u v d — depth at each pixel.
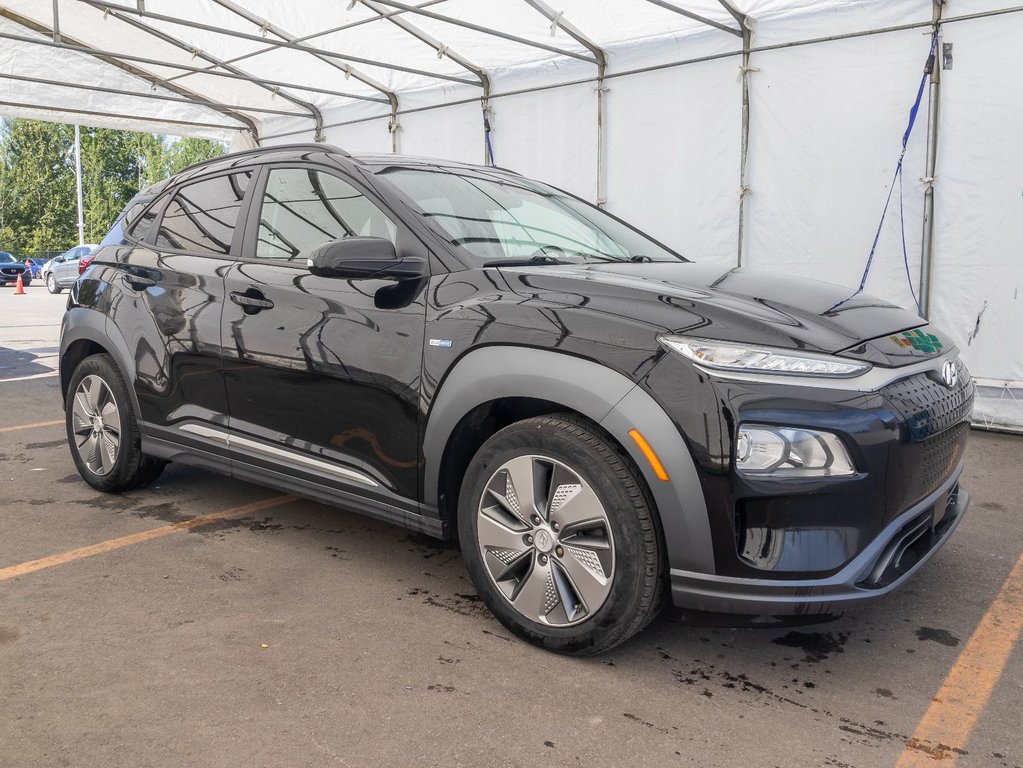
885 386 2.26
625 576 2.29
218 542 3.40
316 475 3.03
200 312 3.38
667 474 2.19
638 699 2.26
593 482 2.31
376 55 8.56
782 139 6.53
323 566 3.16
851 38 6.09
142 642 2.52
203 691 2.24
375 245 2.64
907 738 2.10
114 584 2.96
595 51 7.44
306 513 3.80
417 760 1.95
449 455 2.67
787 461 2.12
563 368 2.34
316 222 3.14
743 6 6.34
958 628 2.75
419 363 2.67
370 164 3.13
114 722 2.08
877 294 6.19
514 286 2.59
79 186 35.03
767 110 6.57
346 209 3.05
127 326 3.71
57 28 7.78
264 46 8.77
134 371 3.69
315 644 2.53
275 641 2.54
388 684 2.30
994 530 3.71
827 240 6.40
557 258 3.03
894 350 2.40
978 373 5.79
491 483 2.55
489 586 2.60
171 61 9.65
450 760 1.96
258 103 10.91
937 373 2.50
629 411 2.23
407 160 3.32
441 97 9.05
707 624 2.28
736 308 2.36
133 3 7.92
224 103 10.85
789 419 2.12
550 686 2.31
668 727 2.12
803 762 1.98
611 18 6.90
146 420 3.71
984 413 5.77
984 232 5.67
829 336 2.32
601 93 7.57
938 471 2.50
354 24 7.60
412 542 3.45
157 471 4.02
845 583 2.16
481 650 2.51
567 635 2.43
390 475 2.81
